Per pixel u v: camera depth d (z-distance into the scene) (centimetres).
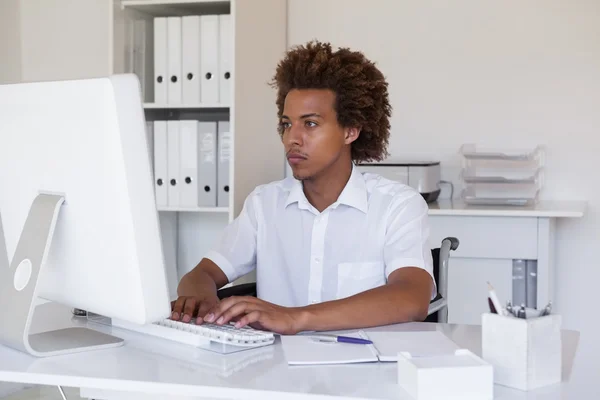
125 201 117
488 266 288
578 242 322
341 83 182
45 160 128
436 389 105
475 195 302
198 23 306
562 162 322
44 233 127
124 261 119
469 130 329
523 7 321
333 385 111
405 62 333
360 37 337
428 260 181
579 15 317
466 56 328
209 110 332
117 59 308
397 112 335
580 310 324
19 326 128
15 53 360
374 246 189
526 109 324
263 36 320
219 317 144
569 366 122
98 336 141
